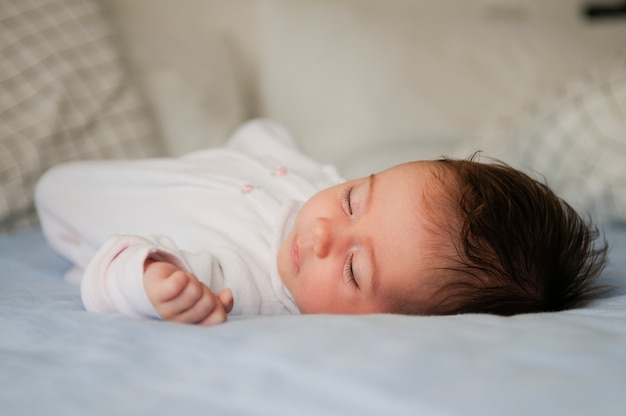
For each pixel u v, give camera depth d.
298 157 1.36
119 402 0.50
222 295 0.79
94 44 1.65
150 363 0.57
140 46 1.88
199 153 1.32
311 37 2.06
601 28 2.40
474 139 1.94
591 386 0.50
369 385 0.50
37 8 1.62
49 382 0.54
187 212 1.08
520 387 0.50
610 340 0.61
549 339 0.60
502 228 0.91
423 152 1.98
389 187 0.93
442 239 0.89
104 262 0.80
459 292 0.89
